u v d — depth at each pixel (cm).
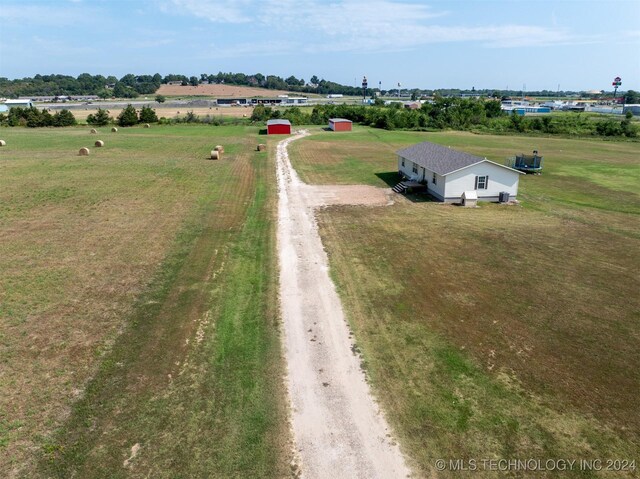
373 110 10294
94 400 1261
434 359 1466
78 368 1395
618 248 2459
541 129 8775
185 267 2142
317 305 1809
